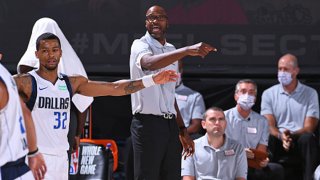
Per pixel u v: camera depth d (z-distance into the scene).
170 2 23.53
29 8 23.48
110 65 23.42
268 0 23.58
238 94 21.58
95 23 23.53
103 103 23.52
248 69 23.52
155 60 16.41
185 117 22.23
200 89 23.72
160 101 17.39
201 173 20.08
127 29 23.52
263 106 22.80
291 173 21.55
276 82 23.66
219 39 23.61
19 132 12.74
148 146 17.33
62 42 17.22
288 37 23.59
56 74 15.37
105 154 19.47
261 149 21.62
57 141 15.33
